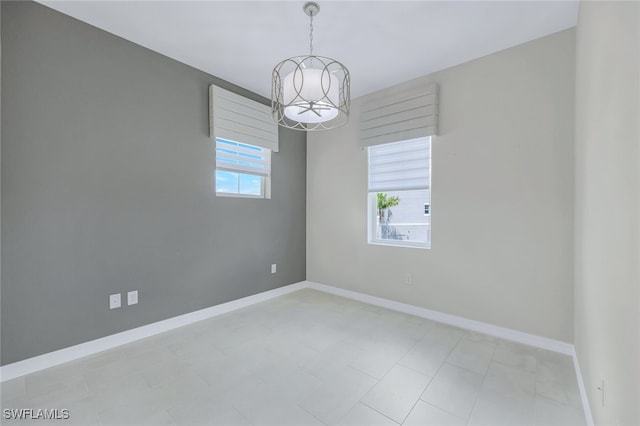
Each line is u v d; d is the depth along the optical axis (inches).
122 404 62.9
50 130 78.0
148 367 77.8
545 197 89.1
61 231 80.1
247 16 81.0
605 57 45.3
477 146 101.8
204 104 113.2
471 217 103.2
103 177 87.6
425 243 119.0
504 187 96.3
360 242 135.9
